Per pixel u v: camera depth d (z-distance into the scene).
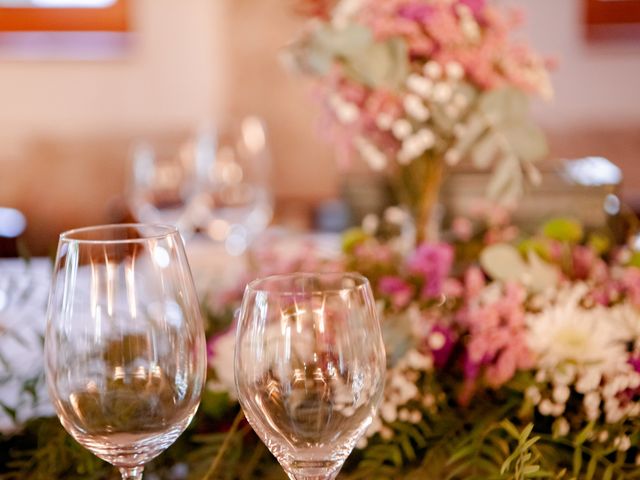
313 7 1.21
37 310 1.04
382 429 0.71
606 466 0.66
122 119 3.33
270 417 0.52
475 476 0.65
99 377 0.52
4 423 0.80
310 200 3.28
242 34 3.23
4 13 3.26
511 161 1.05
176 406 0.54
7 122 3.32
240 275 1.04
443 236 1.23
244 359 0.52
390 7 1.06
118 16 3.27
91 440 0.54
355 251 0.95
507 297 0.74
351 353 0.51
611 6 3.22
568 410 0.72
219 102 3.29
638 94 3.26
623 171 3.25
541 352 0.71
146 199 1.65
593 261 0.84
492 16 1.08
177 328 0.54
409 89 1.06
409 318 0.77
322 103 1.16
